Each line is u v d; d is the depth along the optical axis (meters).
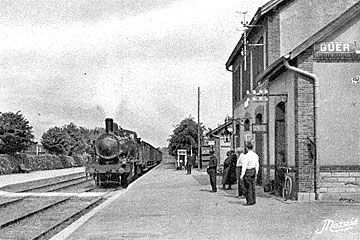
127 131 38.44
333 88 17.14
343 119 17.08
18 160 54.84
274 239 10.24
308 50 17.16
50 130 78.31
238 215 14.24
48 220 16.64
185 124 65.44
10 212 18.86
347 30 17.14
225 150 47.03
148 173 48.00
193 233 11.18
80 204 21.34
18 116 52.88
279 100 19.67
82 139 89.00
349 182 16.94
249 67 29.62
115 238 10.68
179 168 59.28
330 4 23.72
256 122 25.86
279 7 23.67
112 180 31.42
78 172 56.75
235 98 36.94
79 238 10.74
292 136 17.83
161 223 12.91
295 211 14.57
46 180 40.34
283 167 18.95
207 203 17.97
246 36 28.42
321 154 17.02
